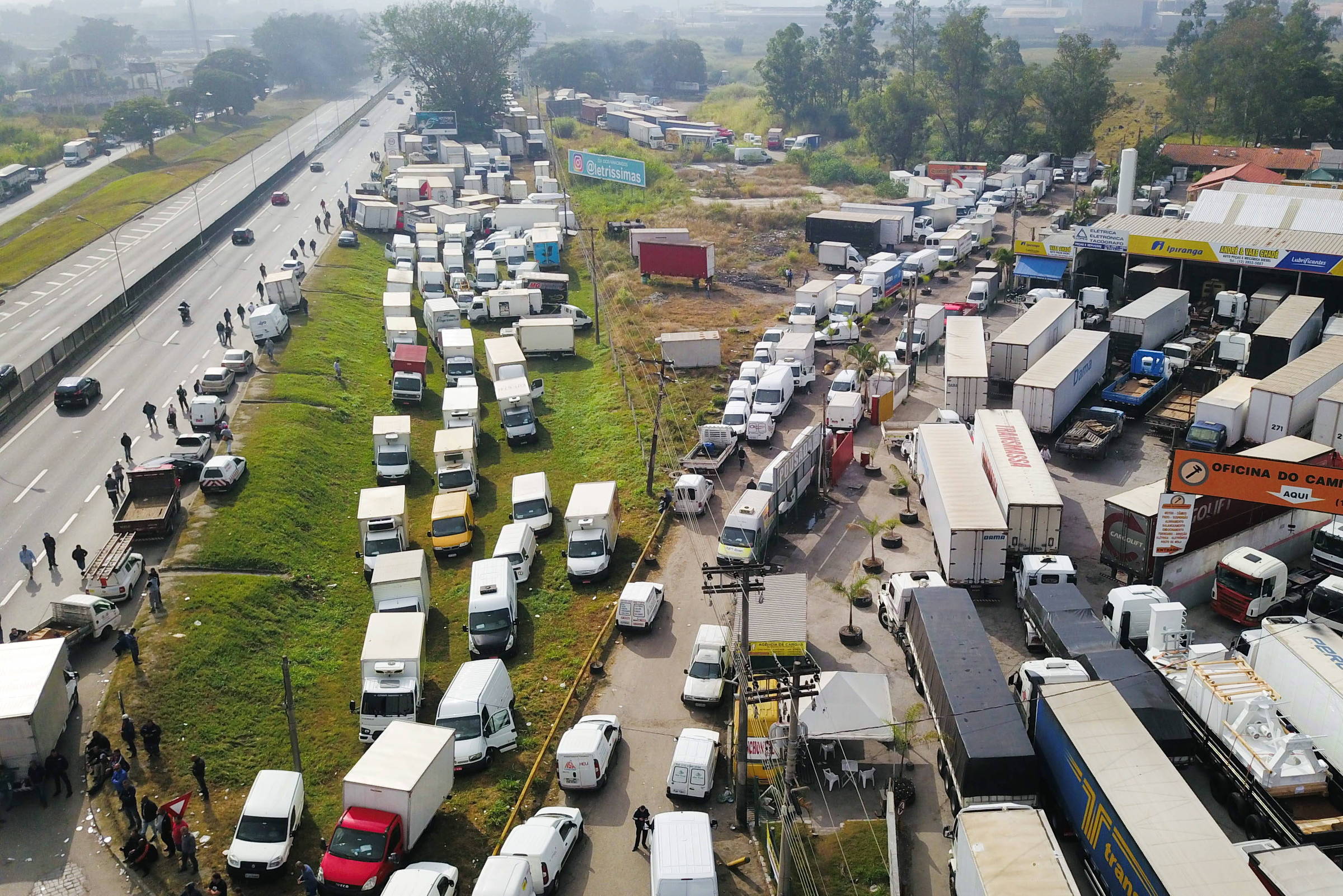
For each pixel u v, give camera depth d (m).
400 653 42.06
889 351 84.44
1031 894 27.05
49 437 66.38
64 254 120.25
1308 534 52.38
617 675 44.81
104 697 41.53
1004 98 181.88
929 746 39.41
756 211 140.00
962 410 68.69
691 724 41.56
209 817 36.59
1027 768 33.06
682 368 81.19
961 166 164.12
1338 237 86.50
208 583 49.78
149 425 68.19
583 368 86.38
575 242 127.69
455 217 128.88
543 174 163.88
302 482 62.03
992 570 47.94
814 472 60.62
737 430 67.44
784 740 37.06
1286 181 132.75
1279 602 46.56
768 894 32.72
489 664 42.28
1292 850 28.31
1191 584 47.62
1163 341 79.69
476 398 70.12
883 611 48.31
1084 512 57.16
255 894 33.31
